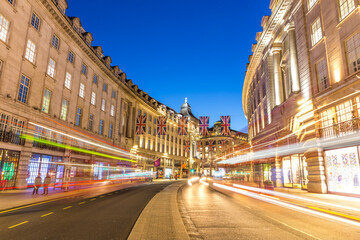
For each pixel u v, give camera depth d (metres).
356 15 13.49
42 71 21.77
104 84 36.06
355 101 13.53
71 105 26.64
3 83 17.33
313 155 16.98
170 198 14.23
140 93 51.75
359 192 13.24
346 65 14.33
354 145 13.65
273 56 25.12
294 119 19.92
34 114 20.56
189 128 75.25
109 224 7.32
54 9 22.84
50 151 22.64
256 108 33.69
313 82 17.55
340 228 6.93
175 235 5.76
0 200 12.50
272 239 5.81
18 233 6.17
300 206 11.41
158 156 56.72
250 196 16.33
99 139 33.12
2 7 17.17
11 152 18.25
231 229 6.82
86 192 19.00
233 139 80.31
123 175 40.44
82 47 28.80
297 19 20.06
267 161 26.89
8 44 17.73
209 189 23.64
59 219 8.05
